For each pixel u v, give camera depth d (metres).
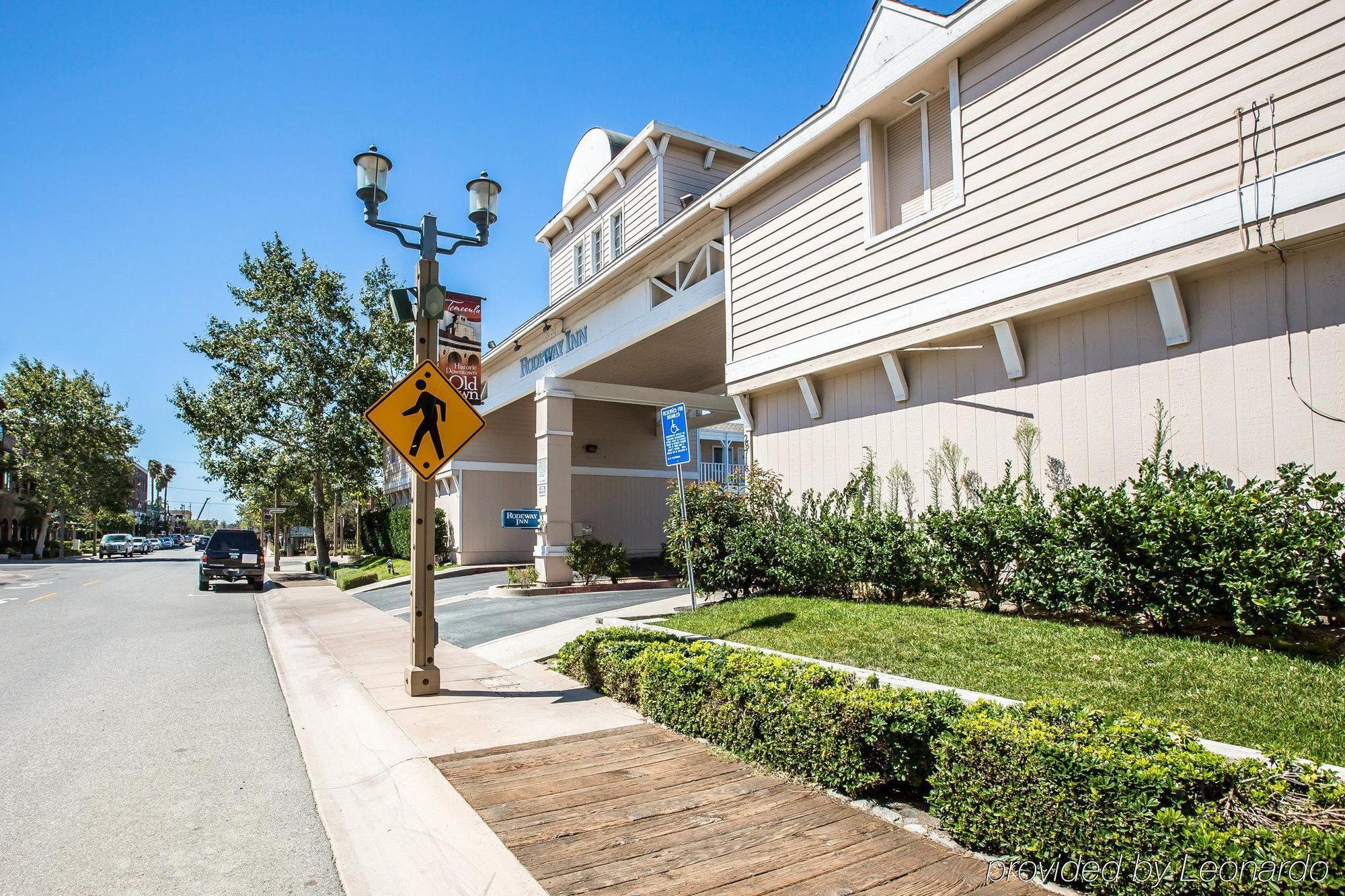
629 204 17.38
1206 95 6.31
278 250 29.03
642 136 16.25
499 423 24.27
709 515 10.58
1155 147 6.62
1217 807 3.05
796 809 4.25
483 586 18.30
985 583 7.47
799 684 5.01
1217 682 4.95
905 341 8.80
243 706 7.38
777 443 10.99
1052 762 3.37
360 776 5.23
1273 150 5.89
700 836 3.90
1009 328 7.73
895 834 3.90
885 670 6.21
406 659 9.27
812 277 10.17
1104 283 6.89
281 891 3.65
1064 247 7.27
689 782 4.71
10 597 19.30
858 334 9.41
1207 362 6.38
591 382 17.67
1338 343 5.64
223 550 22.03
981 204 8.04
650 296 13.84
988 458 8.12
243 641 11.80
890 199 9.41
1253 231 5.93
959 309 8.20
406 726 6.05
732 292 11.61
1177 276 6.52
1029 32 7.64
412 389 7.41
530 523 20.42
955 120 8.30
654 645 6.94
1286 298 5.95
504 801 4.43
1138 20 6.78
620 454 24.83
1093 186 7.06
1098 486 7.08
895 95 8.94
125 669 9.34
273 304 28.48
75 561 46.03
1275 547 5.28
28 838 4.27
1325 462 5.68
